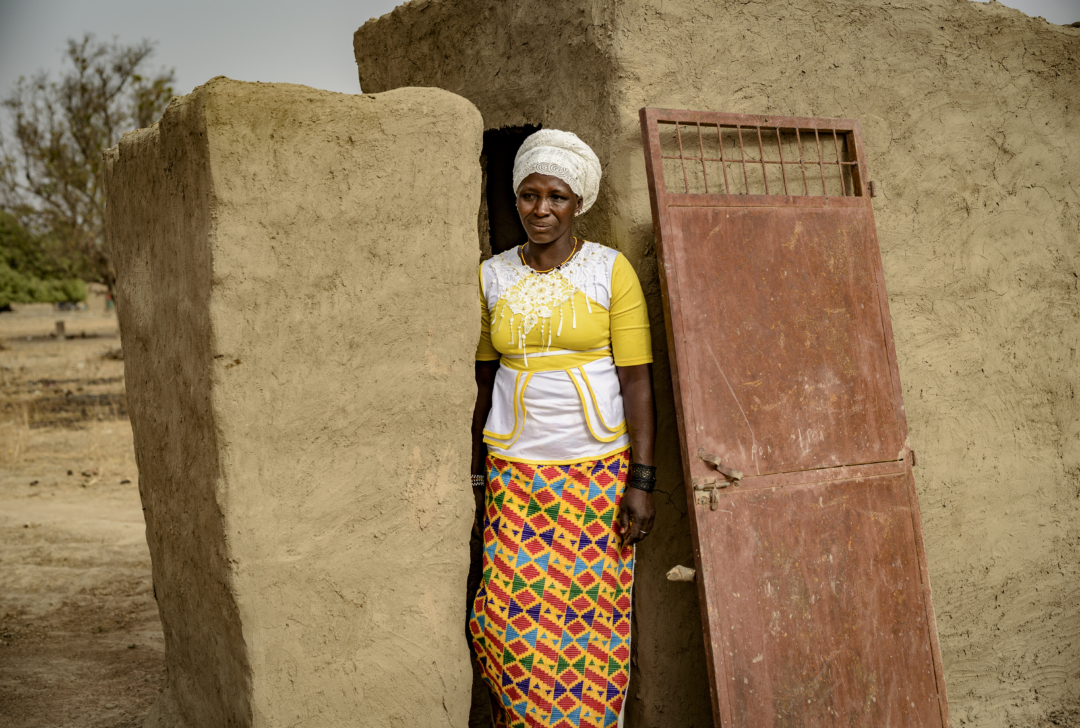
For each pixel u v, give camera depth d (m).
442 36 3.62
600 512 2.65
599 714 2.64
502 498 2.69
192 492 2.46
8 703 3.70
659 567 3.01
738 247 2.76
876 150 3.31
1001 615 3.56
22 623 4.73
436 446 2.54
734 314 2.73
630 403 2.66
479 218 3.87
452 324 2.54
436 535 2.55
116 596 5.18
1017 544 3.60
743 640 2.62
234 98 2.16
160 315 2.62
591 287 2.61
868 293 2.99
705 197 2.73
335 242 2.33
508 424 2.69
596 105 2.92
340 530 2.38
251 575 2.25
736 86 3.05
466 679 2.62
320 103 2.28
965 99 3.50
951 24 3.46
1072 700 3.71
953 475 3.45
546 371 2.63
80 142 15.48
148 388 2.81
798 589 2.73
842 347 2.91
